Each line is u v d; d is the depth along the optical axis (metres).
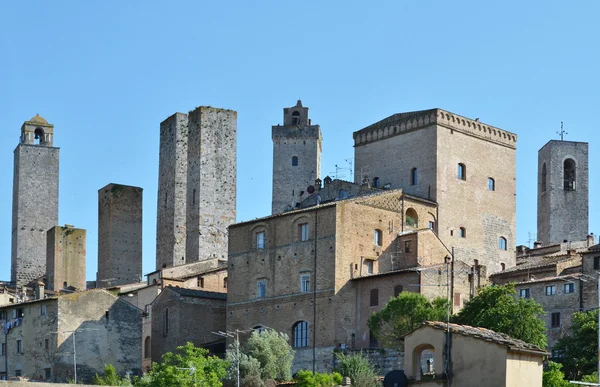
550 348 123.25
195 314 140.00
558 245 165.38
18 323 136.12
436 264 126.81
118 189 192.75
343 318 126.12
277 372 122.19
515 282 128.75
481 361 64.94
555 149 190.50
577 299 121.88
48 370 131.00
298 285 130.38
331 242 127.75
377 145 152.25
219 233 183.12
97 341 133.38
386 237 133.12
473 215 147.25
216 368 115.25
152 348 142.50
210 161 184.62
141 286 164.25
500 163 152.50
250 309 135.00
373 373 110.31
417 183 145.75
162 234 190.25
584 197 190.00
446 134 146.00
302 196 196.12
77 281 192.50
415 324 113.38
